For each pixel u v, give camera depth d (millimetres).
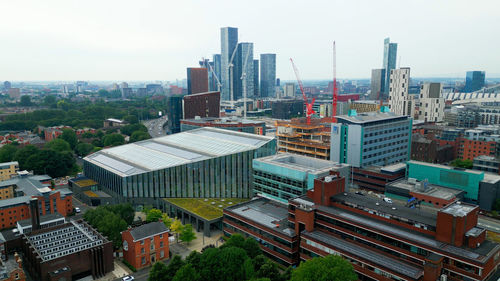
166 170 194500
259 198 170625
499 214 182750
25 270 135000
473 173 188625
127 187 193875
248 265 107312
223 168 195500
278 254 132125
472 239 93812
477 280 87438
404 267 98500
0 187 196875
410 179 197500
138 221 168000
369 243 109188
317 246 117688
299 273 95125
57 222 157750
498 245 95812
